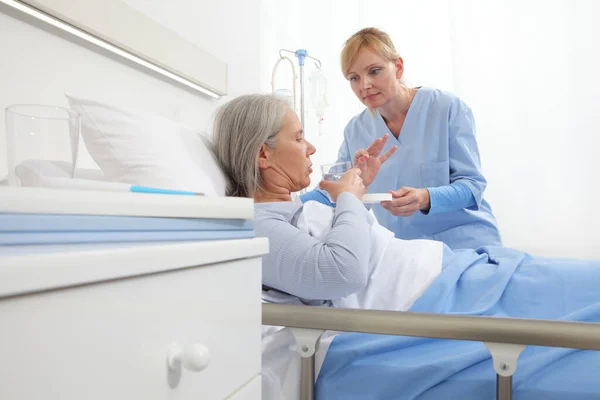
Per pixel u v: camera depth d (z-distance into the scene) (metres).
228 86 2.05
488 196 2.29
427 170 1.92
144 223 0.45
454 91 2.35
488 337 0.72
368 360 0.87
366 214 1.07
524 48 2.25
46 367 0.34
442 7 2.39
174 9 1.72
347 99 2.55
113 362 0.39
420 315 0.76
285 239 0.95
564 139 2.19
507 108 2.27
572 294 0.99
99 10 1.29
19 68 1.12
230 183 1.21
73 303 0.36
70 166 0.66
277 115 1.18
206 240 0.54
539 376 0.79
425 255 1.11
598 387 0.76
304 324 0.82
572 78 2.18
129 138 1.04
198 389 0.49
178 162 1.07
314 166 2.55
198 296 0.50
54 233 0.38
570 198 2.18
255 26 2.24
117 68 1.43
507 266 1.09
